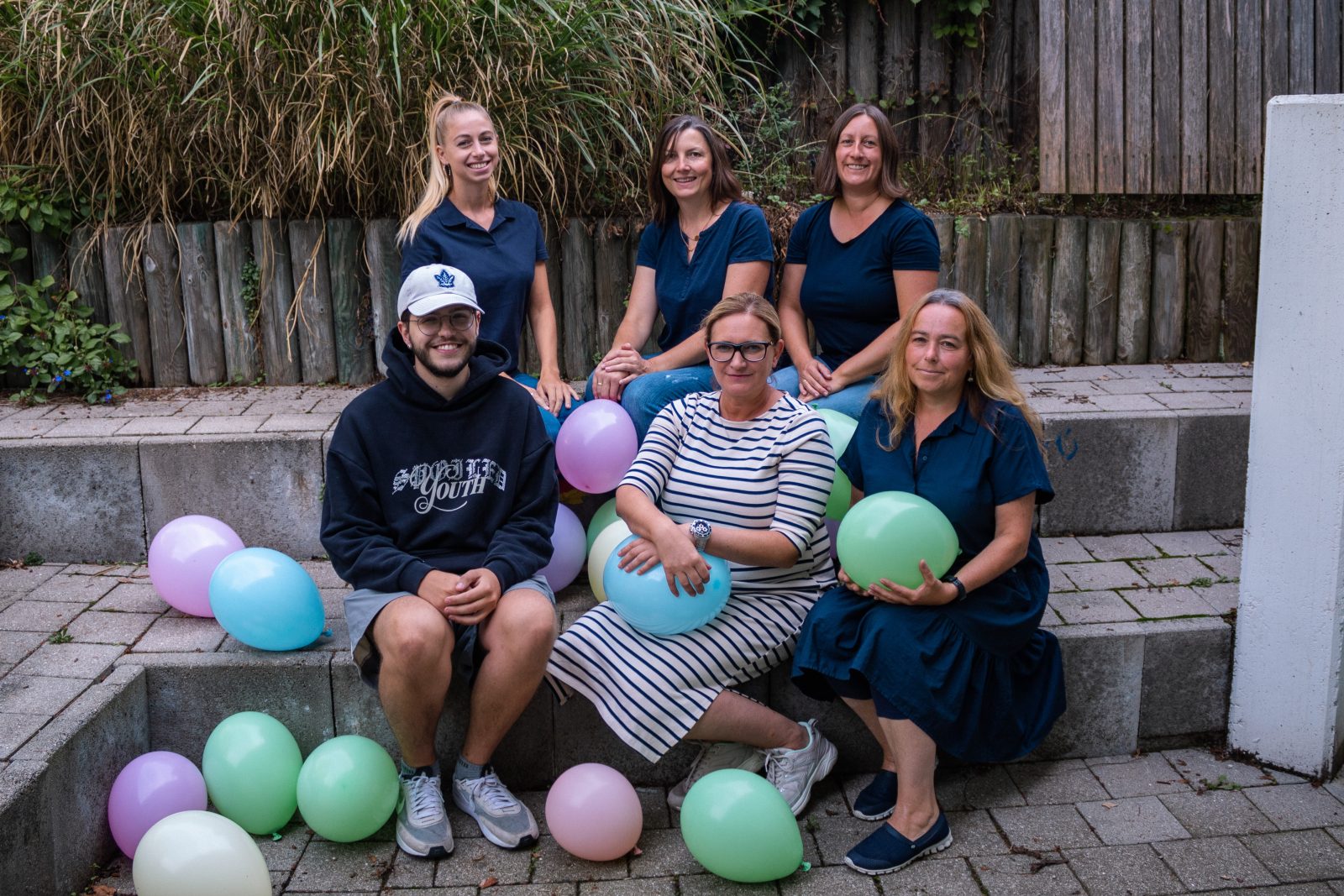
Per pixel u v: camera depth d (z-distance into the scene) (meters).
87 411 3.83
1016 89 5.07
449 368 2.69
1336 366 2.66
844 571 2.66
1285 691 2.89
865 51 5.06
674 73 4.52
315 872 2.56
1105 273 4.43
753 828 2.42
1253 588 2.90
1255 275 4.46
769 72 5.11
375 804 2.59
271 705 2.85
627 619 2.73
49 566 3.50
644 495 2.77
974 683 2.64
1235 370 4.34
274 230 4.04
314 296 4.08
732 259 3.42
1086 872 2.52
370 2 3.89
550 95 4.16
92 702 2.60
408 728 2.64
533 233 3.58
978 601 2.63
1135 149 4.58
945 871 2.54
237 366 4.15
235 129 4.01
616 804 2.54
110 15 4.01
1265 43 4.62
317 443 3.48
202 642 2.95
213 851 2.25
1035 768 2.98
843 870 2.56
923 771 2.59
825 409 3.30
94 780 2.55
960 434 2.69
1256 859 2.55
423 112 3.94
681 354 3.37
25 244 4.13
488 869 2.58
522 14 4.04
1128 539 3.67
